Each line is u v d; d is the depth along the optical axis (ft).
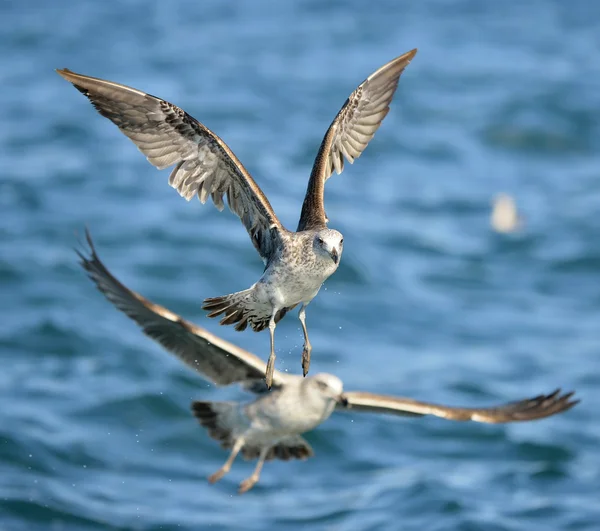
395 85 30.12
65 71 25.86
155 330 35.47
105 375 53.36
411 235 76.69
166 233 73.05
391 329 62.18
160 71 114.52
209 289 65.51
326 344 59.21
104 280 35.35
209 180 26.61
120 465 46.14
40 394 50.93
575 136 99.86
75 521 41.19
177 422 49.80
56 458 45.62
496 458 48.47
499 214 79.05
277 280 25.66
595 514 42.91
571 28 137.80
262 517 42.73
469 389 54.24
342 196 83.61
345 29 133.90
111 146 91.30
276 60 120.26
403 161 93.45
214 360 36.22
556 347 60.64
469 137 99.30
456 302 66.85
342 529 41.63
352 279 68.08
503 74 116.26
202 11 142.61
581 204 85.10
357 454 48.24
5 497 41.78
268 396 36.19
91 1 146.10
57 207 76.74
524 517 42.57
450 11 144.66
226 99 105.09
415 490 44.14
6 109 99.81
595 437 50.52
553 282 71.20
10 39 125.80
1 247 68.69
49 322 58.23
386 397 34.88
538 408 33.53
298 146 92.73
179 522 41.93
